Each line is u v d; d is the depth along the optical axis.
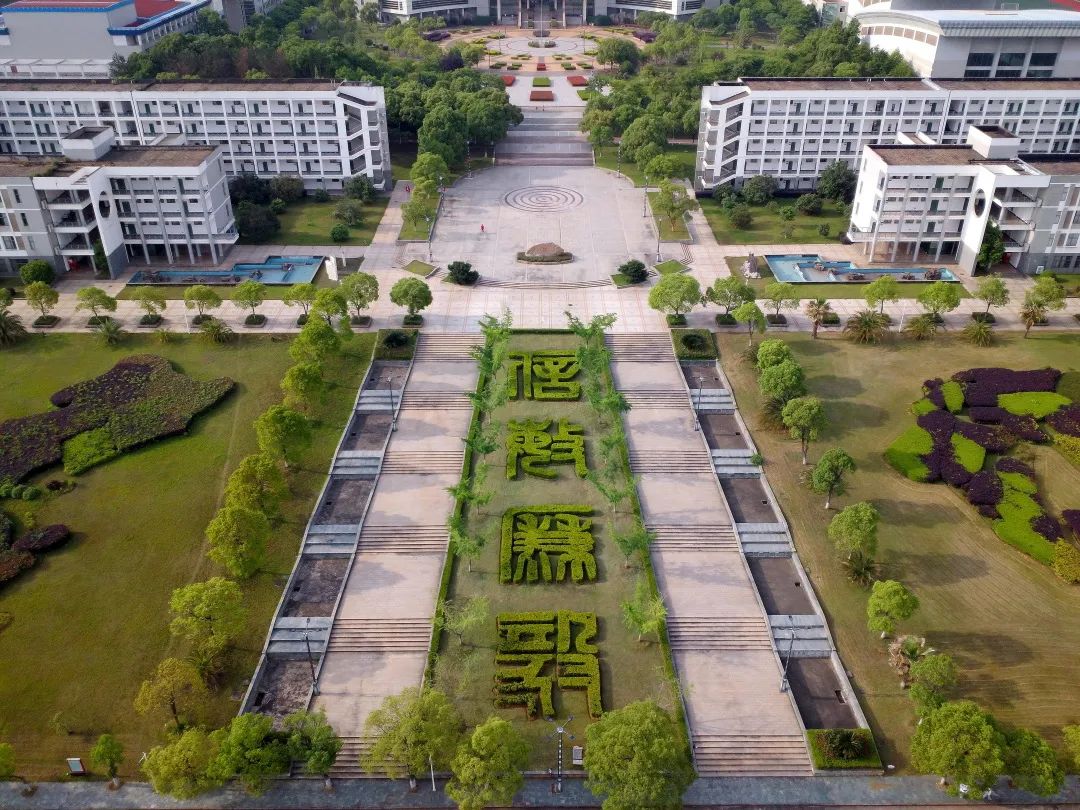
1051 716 81.88
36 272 151.25
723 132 189.88
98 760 73.56
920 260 167.25
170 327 144.88
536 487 111.62
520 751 72.69
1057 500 107.62
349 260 168.75
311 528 104.56
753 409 126.56
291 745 74.94
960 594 94.75
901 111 191.62
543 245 170.62
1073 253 158.88
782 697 85.00
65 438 117.06
